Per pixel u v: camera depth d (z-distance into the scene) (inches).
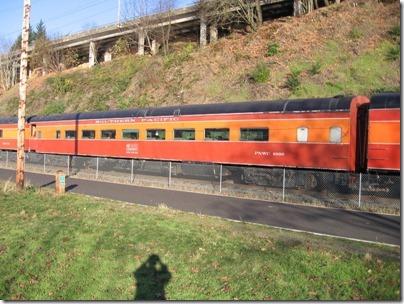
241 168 676.7
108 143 945.5
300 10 1403.8
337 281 250.5
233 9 1476.4
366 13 1160.2
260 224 403.2
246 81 1127.0
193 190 646.5
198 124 766.5
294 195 556.1
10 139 1289.4
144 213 447.2
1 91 2397.9
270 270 271.7
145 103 1312.7
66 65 2208.4
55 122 1109.1
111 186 697.0
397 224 402.3
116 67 1752.0
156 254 312.7
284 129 651.5
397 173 539.8
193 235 353.7
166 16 1679.4
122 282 274.2
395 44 995.9
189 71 1344.7
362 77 943.7
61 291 265.6
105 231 371.2
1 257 313.6
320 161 611.2
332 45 1103.6
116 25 1930.4
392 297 227.8
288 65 1109.1
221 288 255.1
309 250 305.1
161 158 825.5
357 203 498.3
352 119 595.5
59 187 602.5
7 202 511.5
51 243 341.1
